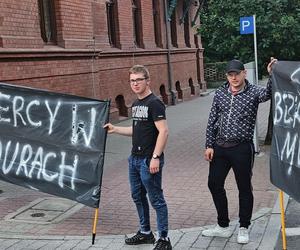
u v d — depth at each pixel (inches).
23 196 290.8
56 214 257.4
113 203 276.2
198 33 480.1
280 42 416.8
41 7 445.7
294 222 237.5
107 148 445.7
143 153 200.7
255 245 208.8
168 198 283.0
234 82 207.3
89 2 514.3
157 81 771.4
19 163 223.8
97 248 210.2
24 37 395.9
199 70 1016.9
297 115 186.5
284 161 191.5
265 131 519.8
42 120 220.4
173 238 219.3
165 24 813.9
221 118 211.6
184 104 840.3
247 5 425.7
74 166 215.0
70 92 473.7
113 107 605.9
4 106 224.4
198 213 254.7
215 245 210.2
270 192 289.6
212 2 453.1
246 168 209.6
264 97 205.8
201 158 392.2
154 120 197.6
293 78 188.9
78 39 488.7
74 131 215.5
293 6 421.4
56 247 212.4
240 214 212.7
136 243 212.7
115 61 611.2
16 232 232.2
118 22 630.5
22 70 392.2
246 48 436.5
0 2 366.9
